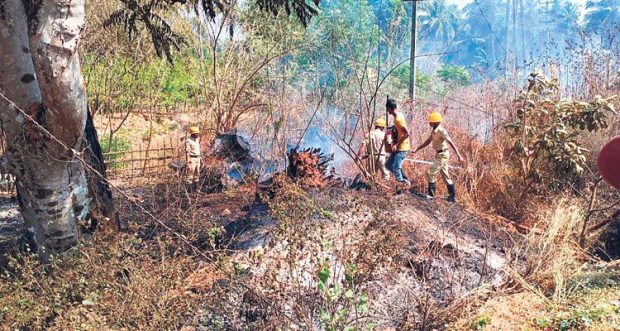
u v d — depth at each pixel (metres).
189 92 18.59
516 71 11.59
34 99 4.94
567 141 8.55
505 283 5.61
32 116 4.94
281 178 7.22
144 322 3.94
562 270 5.52
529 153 8.92
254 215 6.95
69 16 4.57
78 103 4.82
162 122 16.95
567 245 6.02
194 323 4.36
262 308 4.45
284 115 10.09
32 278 4.25
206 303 4.45
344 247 4.61
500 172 9.28
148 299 4.05
